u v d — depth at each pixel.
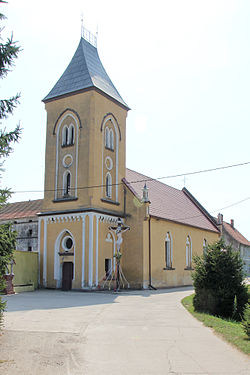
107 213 30.53
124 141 34.97
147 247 31.94
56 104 33.12
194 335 11.75
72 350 9.76
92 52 35.72
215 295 17.75
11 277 25.67
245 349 9.76
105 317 15.16
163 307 18.66
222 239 19.31
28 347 9.91
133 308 18.12
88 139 30.66
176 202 44.19
